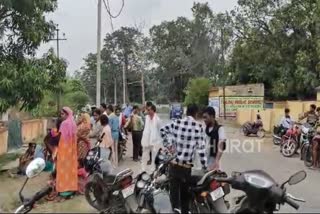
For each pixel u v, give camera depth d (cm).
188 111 782
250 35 4384
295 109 3350
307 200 1052
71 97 3856
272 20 4194
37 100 1560
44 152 1374
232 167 1619
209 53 8419
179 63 8938
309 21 3666
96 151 1155
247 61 4716
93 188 844
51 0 1602
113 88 10606
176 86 9306
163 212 701
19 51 1577
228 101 4544
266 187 590
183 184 771
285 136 1980
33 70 1517
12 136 2236
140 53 9456
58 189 1008
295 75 4066
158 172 791
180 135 768
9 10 1526
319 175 1444
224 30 4659
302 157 1770
